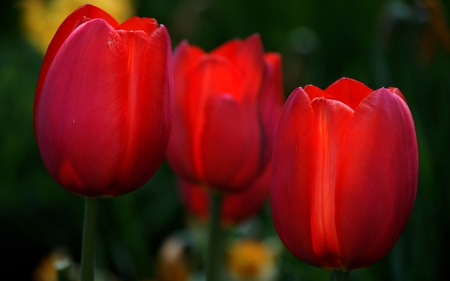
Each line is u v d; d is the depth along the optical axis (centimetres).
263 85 72
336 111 61
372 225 61
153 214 150
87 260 64
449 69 97
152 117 62
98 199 64
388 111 61
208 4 146
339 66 145
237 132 72
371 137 61
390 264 84
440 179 89
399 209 61
